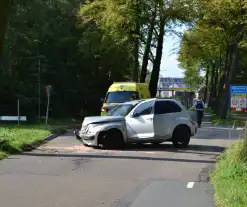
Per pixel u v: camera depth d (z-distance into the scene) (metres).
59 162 13.45
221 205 7.73
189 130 17.69
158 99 17.50
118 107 18.14
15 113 35.31
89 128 17.11
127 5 34.34
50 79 39.88
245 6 27.47
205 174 11.45
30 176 11.15
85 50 40.59
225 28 35.03
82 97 44.03
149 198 8.69
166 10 34.28
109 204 8.23
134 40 36.50
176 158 14.42
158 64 36.34
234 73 36.44
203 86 92.19
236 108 22.06
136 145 18.38
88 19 38.06
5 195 8.97
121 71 45.53
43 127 25.59
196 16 34.66
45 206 8.08
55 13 39.53
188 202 8.27
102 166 12.74
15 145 16.03
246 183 9.27
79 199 8.65
